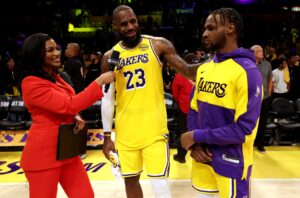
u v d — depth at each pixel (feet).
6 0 39.24
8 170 15.94
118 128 8.71
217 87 6.05
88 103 7.16
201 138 6.04
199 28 38.09
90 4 40.04
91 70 23.30
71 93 7.76
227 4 39.81
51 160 7.12
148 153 8.41
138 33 8.48
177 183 14.05
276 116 20.59
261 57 17.90
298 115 20.39
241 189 6.15
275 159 17.35
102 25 39.93
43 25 39.29
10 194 13.16
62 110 6.97
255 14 39.78
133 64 8.39
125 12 8.27
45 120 7.11
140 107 8.39
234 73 5.89
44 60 7.14
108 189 13.41
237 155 6.07
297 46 37.35
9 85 23.49
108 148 9.21
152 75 8.39
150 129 8.40
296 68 24.88
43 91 6.93
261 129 18.31
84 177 7.89
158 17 40.34
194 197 12.56
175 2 40.27
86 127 7.90
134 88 8.39
